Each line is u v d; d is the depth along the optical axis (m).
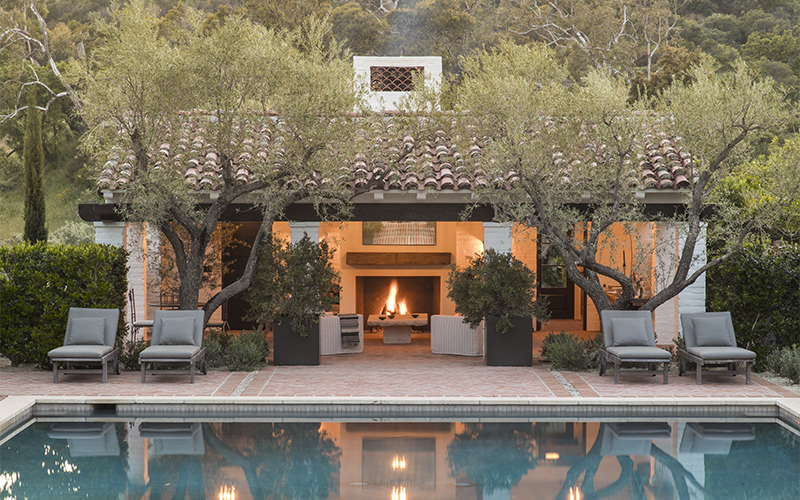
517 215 12.67
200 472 7.54
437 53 38.59
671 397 10.55
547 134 12.54
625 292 12.92
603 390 11.17
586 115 12.28
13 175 40.94
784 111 11.59
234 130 12.86
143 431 9.35
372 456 8.15
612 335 12.33
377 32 37.94
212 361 13.26
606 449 8.46
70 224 32.81
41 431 9.38
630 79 36.84
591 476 7.41
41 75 38.28
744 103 11.56
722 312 12.62
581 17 38.88
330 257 14.02
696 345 12.30
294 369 13.23
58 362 12.08
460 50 38.78
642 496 6.80
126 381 11.89
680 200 14.12
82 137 12.81
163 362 11.84
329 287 13.89
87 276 12.89
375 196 13.93
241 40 12.09
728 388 11.42
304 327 13.62
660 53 39.69
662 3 40.44
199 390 11.09
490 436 9.06
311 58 12.66
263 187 13.27
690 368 13.09
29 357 12.97
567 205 13.87
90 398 10.41
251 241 19.41
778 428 9.60
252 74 12.29
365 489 6.97
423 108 13.44
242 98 12.52
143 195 12.23
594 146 12.86
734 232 12.80
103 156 13.02
